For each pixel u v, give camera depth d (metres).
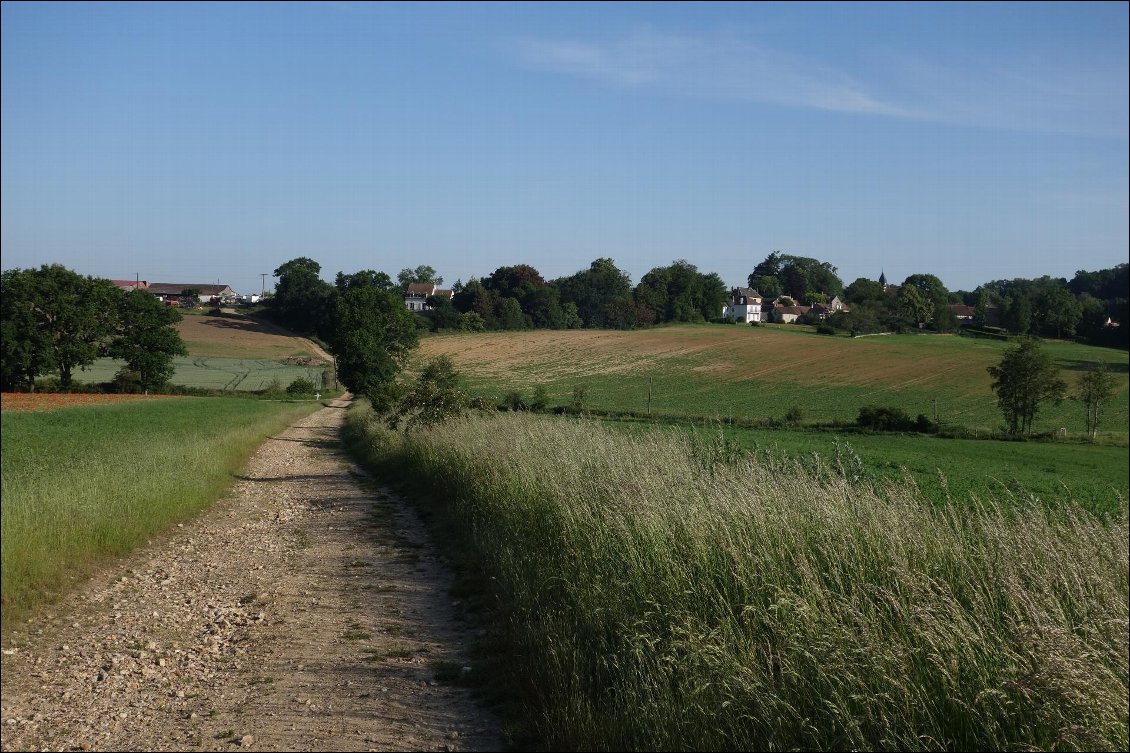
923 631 4.41
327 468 25.27
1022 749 3.73
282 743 5.43
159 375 80.81
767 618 5.20
